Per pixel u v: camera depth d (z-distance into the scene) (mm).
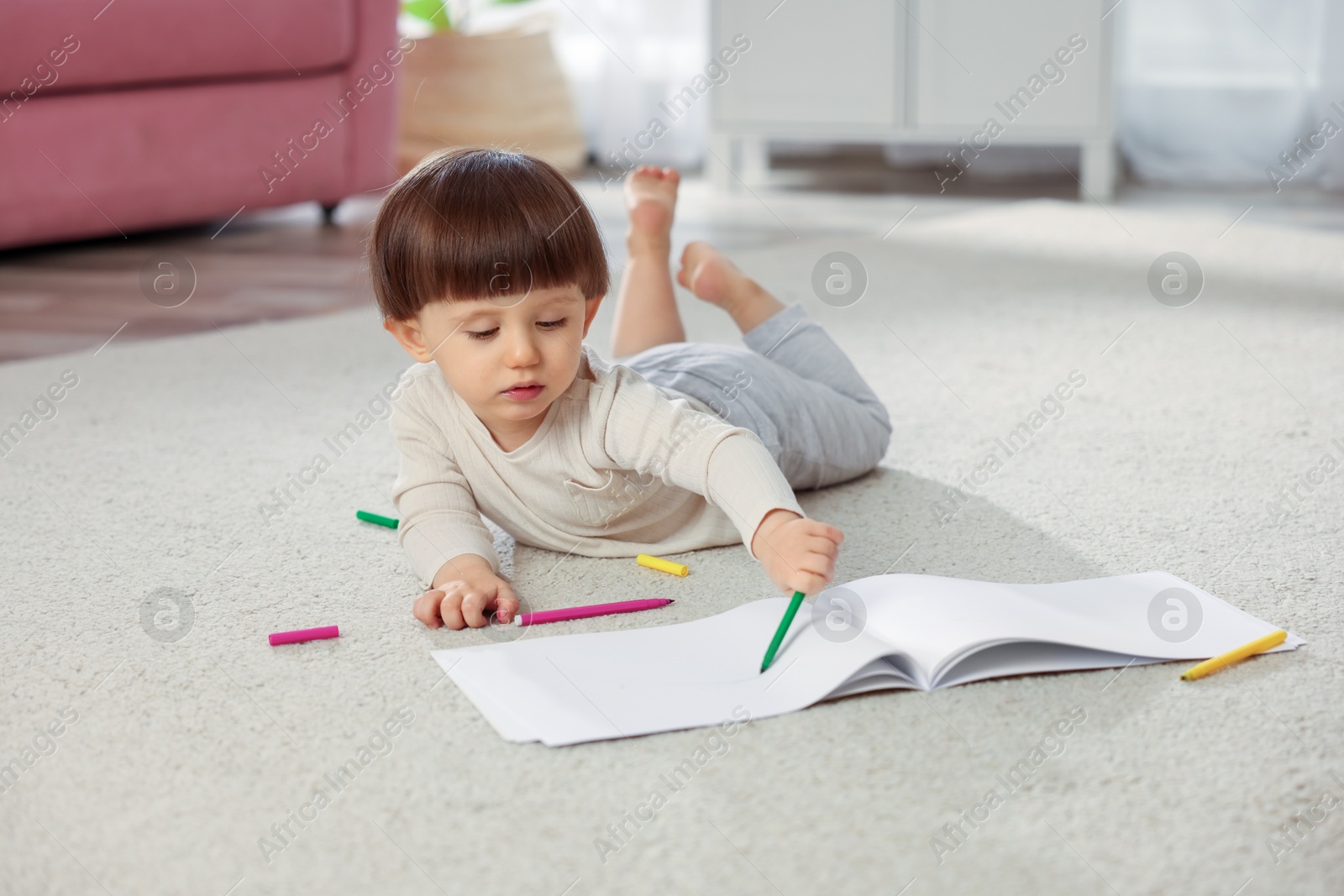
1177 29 2893
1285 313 1713
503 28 3273
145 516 1138
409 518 981
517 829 669
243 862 651
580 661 834
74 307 2004
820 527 841
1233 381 1432
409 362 1633
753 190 2977
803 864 635
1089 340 1618
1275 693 780
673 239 2373
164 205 2396
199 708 800
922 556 1001
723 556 1023
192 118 2377
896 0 2785
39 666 861
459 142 3074
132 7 2225
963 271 2023
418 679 827
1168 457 1206
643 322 1250
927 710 769
